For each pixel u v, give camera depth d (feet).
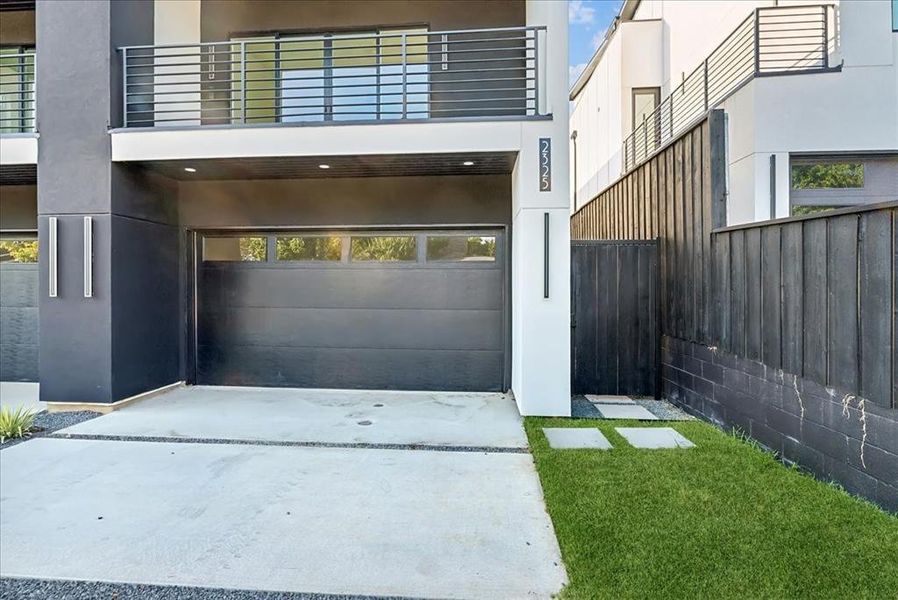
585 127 47.67
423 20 21.99
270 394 21.31
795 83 19.60
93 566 8.50
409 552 8.86
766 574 7.72
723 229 15.85
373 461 13.32
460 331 21.85
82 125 18.43
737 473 11.69
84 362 18.44
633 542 8.66
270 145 18.15
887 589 7.36
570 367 19.40
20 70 22.95
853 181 19.81
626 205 27.53
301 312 22.44
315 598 7.68
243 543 9.18
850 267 10.36
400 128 17.83
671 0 34.68
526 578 8.09
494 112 21.48
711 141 16.71
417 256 22.03
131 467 12.89
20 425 15.51
